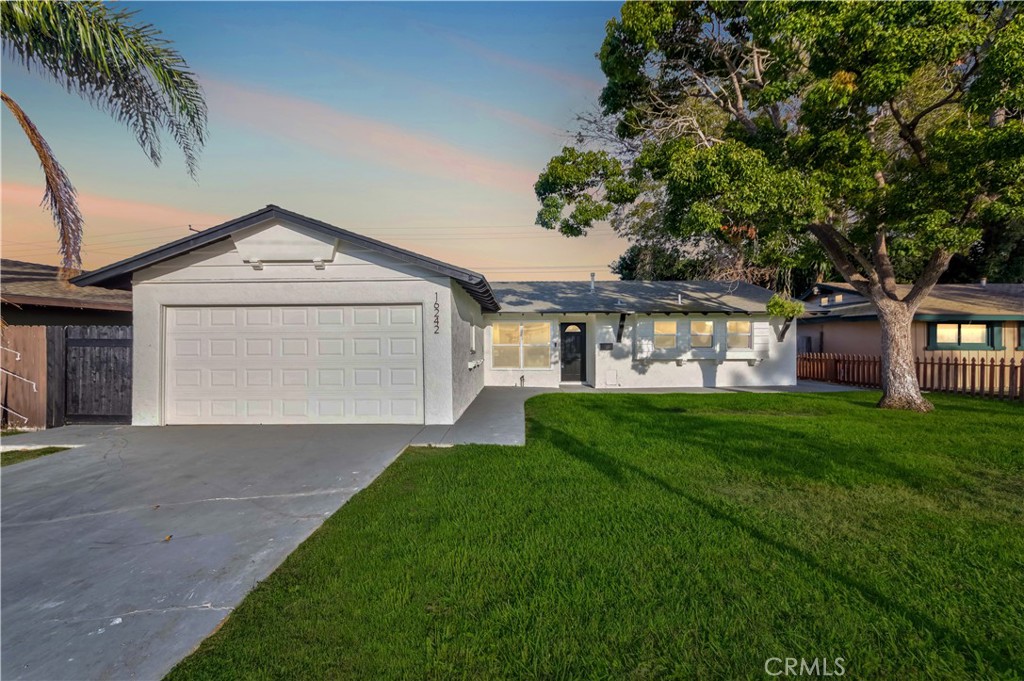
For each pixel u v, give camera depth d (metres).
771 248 11.22
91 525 4.30
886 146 11.72
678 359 15.63
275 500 4.93
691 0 11.13
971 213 9.39
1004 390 13.07
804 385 16.16
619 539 3.80
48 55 6.49
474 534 3.92
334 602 2.96
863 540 3.77
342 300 8.87
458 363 9.65
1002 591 3.02
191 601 3.05
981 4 8.16
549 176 12.61
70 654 2.53
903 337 10.91
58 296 10.84
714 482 5.29
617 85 12.46
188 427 8.62
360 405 8.96
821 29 8.27
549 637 2.59
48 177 6.38
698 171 9.49
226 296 8.84
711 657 2.44
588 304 16.11
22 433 8.18
